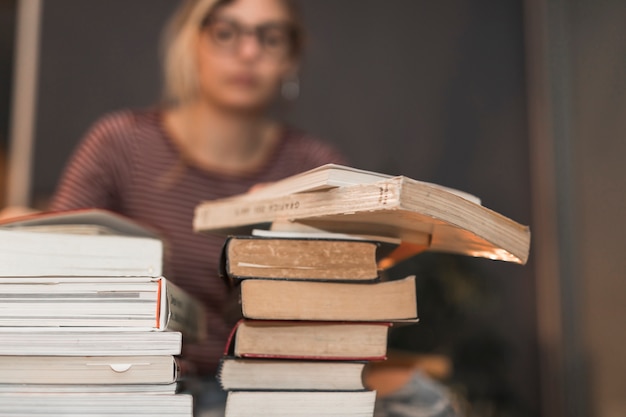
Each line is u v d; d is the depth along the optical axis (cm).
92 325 55
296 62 137
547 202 228
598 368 189
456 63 245
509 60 246
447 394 94
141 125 129
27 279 55
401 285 60
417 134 241
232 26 123
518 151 242
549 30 225
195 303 75
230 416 56
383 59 243
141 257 60
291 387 58
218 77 124
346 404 58
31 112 220
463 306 200
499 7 247
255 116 129
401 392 90
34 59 222
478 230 55
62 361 55
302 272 58
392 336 190
